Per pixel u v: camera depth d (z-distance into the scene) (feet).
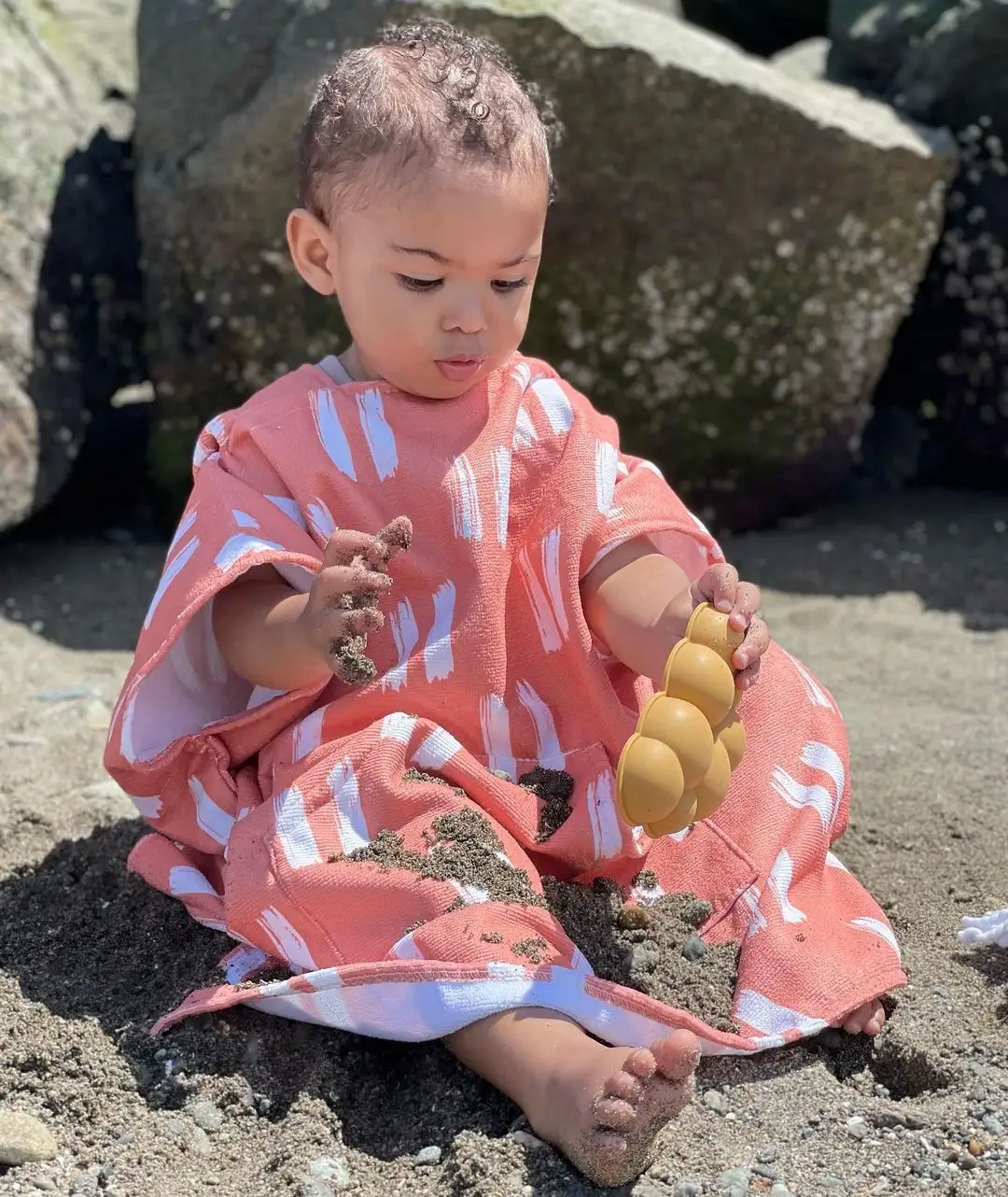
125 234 4.87
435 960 2.04
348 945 2.15
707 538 2.46
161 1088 2.11
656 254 4.43
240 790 2.41
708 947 2.29
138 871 2.51
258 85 4.35
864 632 4.07
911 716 3.47
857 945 2.29
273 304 4.45
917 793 3.02
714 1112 2.07
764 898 2.32
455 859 2.14
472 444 2.39
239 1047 2.18
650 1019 2.05
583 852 2.30
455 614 2.34
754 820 2.41
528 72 4.15
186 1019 2.21
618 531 2.38
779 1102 2.09
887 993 2.31
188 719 2.46
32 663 3.81
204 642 2.44
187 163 4.41
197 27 4.45
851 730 3.36
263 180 4.31
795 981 2.22
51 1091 2.09
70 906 2.57
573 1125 1.88
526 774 2.35
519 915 2.09
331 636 2.12
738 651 2.09
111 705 3.53
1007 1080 2.10
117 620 4.15
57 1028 2.21
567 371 4.52
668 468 4.72
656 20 4.42
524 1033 1.98
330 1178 1.93
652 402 4.60
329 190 2.32
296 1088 2.12
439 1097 2.07
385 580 2.11
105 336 4.78
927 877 2.70
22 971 2.37
